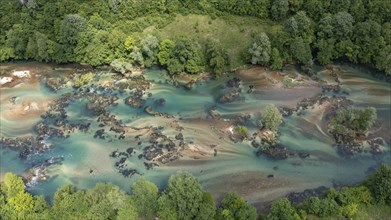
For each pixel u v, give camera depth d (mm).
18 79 148625
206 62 147500
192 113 136125
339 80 144625
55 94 143750
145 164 121375
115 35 146875
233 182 116625
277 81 144750
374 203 105062
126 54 148500
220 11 155750
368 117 122000
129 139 128375
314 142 126438
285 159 122188
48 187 116812
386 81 143625
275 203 101438
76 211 101375
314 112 134875
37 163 123250
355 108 134750
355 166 120438
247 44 150250
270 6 152500
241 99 139875
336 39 146750
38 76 149625
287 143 126438
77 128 132375
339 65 149625
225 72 148000
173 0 156375
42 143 128375
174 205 100500
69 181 118125
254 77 146500
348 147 124438
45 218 99938
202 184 116125
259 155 123250
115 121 133875
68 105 139875
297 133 129000
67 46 149625
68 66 153000
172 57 146250
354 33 144750
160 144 126438
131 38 146000
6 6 156875
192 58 144250
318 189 114438
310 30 146750
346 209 101938
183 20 155750
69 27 145750
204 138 127938
